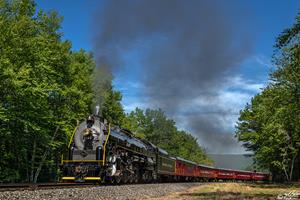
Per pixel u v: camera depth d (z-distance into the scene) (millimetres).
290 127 46500
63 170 25766
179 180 52656
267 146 56094
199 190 30047
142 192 21969
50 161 37750
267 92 43219
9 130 31406
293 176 61156
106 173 25406
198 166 60062
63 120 37438
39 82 31844
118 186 22312
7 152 34438
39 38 32500
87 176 25016
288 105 36688
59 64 37344
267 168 64688
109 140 25953
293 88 35219
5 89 29016
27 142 36531
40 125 34344
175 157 49562
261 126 57531
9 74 27406
